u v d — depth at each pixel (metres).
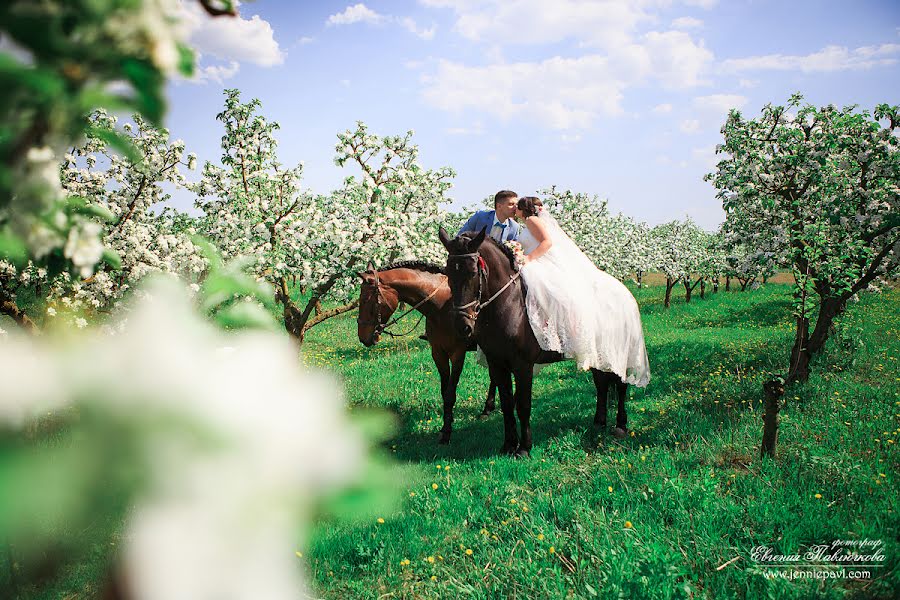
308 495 0.57
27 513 0.47
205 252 0.78
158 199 7.02
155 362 0.56
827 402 6.96
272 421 0.56
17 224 0.84
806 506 4.26
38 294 5.35
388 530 4.18
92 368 0.55
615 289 6.68
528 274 5.89
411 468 5.62
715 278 28.97
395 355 12.70
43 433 0.56
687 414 6.89
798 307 7.45
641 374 6.80
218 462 0.55
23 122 0.66
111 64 0.65
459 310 5.37
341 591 3.62
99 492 0.52
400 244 8.97
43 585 3.07
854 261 7.79
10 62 0.57
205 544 0.54
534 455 5.85
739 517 4.23
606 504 4.55
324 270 8.11
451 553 3.98
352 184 8.77
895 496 4.34
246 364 0.60
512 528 4.23
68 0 0.60
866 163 7.86
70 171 6.39
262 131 8.38
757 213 8.90
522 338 5.74
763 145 8.35
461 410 7.98
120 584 0.54
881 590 3.32
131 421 0.54
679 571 3.45
